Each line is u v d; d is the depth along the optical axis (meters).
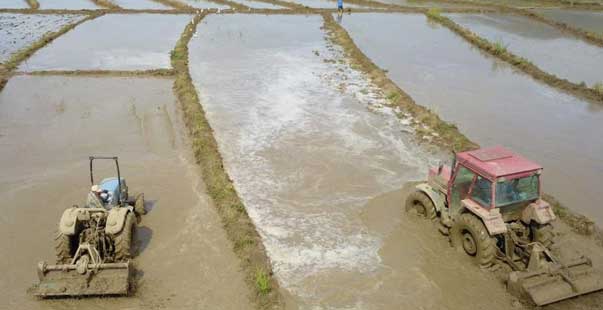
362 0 45.88
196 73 23.61
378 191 13.23
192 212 12.11
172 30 33.44
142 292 9.41
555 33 34.31
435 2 47.62
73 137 16.52
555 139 16.92
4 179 13.65
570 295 8.75
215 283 9.73
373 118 18.36
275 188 13.36
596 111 19.83
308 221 11.85
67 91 21.17
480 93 21.59
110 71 23.44
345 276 9.98
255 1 46.16
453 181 10.62
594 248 10.77
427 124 17.73
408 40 31.28
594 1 48.28
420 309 9.09
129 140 16.34
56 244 9.48
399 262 10.40
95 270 9.08
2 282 9.61
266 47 28.70
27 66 24.73
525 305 9.03
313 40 30.67
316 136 16.70
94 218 9.77
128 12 39.25
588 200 12.96
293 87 21.69
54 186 13.30
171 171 14.22
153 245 10.84
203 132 16.30
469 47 29.97
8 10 39.38
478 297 9.34
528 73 24.73
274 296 9.21
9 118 18.08
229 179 13.70
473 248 10.06
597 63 26.80
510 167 9.64
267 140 16.36
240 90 21.22
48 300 9.12
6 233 11.20
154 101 20.05
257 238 10.97
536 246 9.27
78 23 34.97
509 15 41.25
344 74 23.72
